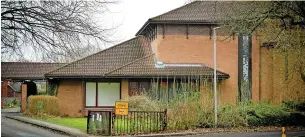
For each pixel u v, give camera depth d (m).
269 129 26.09
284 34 20.47
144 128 23.69
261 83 37.62
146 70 35.72
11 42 13.99
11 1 13.24
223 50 37.47
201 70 35.88
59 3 13.75
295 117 28.31
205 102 25.94
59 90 36.38
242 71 37.53
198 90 27.86
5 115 37.84
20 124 29.25
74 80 36.34
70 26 13.99
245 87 29.86
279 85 36.25
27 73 48.50
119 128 23.69
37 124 28.17
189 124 24.89
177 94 27.84
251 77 37.62
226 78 36.44
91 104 36.31
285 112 28.55
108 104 36.34
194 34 37.31
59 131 24.36
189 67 36.47
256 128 26.28
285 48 21.50
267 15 18.78
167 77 32.78
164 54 37.03
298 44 21.06
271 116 27.61
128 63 36.88
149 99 28.88
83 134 22.62
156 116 24.03
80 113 36.06
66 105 36.25
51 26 13.84
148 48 40.53
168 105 25.42
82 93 36.16
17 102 59.00
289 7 17.95
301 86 33.16
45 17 13.65
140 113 23.95
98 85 36.47
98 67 36.78
